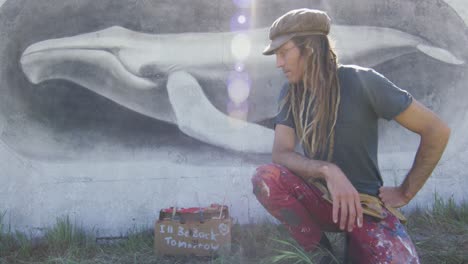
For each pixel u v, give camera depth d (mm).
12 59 4176
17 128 4184
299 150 4184
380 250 2250
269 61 4395
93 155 4242
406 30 4535
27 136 4191
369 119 2334
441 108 4566
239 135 4367
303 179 2484
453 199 4523
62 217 4195
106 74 4254
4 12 4164
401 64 4527
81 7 4238
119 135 4262
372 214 2277
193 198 4312
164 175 4297
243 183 4355
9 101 4172
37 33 4195
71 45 4227
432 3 4555
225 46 4363
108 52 4258
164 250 3670
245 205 4344
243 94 4375
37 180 4195
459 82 4582
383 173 4484
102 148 4254
